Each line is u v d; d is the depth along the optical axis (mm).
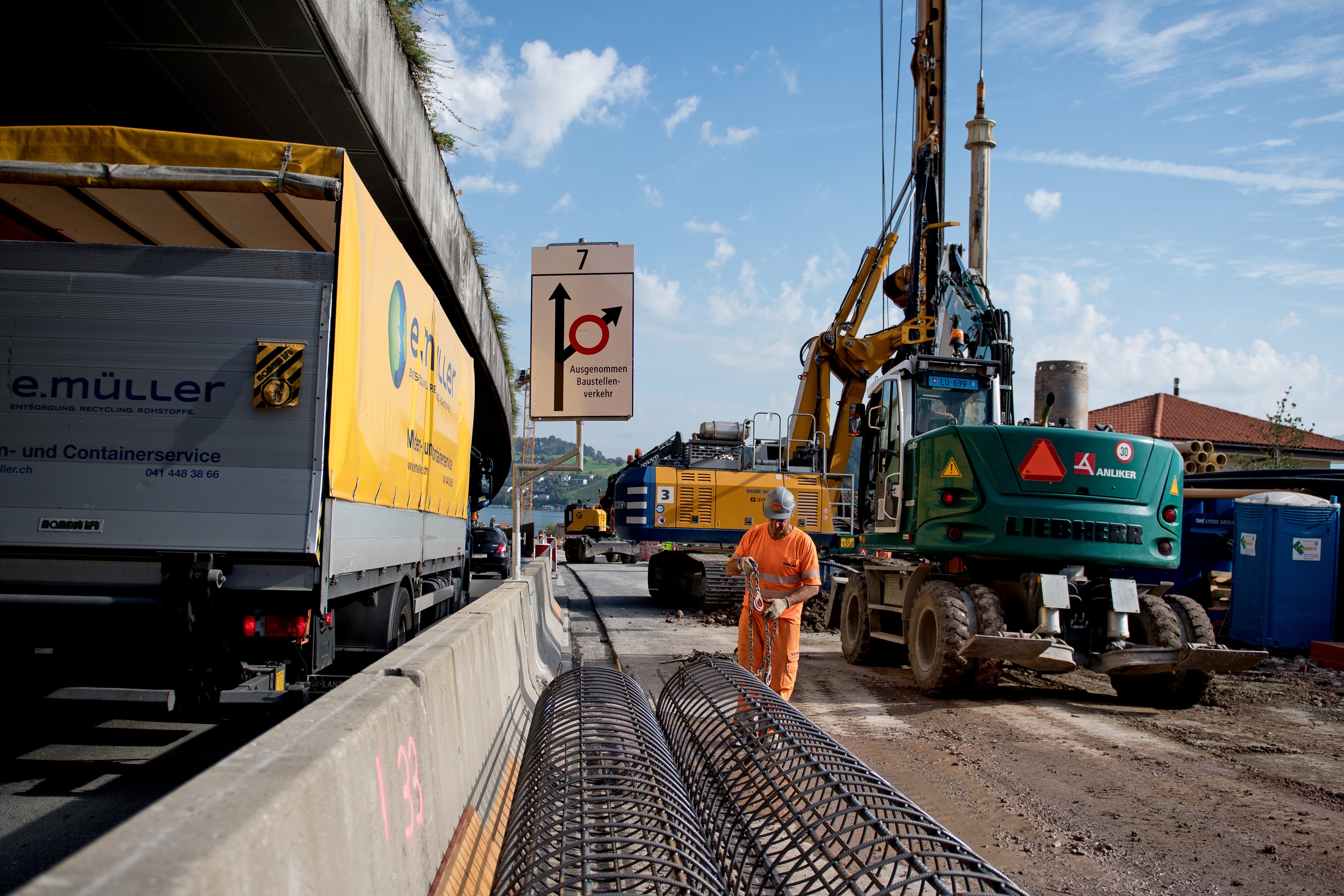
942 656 7805
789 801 3152
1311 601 11266
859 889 2625
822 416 15438
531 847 2684
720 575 14375
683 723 4469
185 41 6938
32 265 4969
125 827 1524
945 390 10695
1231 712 7906
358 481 5574
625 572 27812
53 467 4887
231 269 5070
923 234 14453
